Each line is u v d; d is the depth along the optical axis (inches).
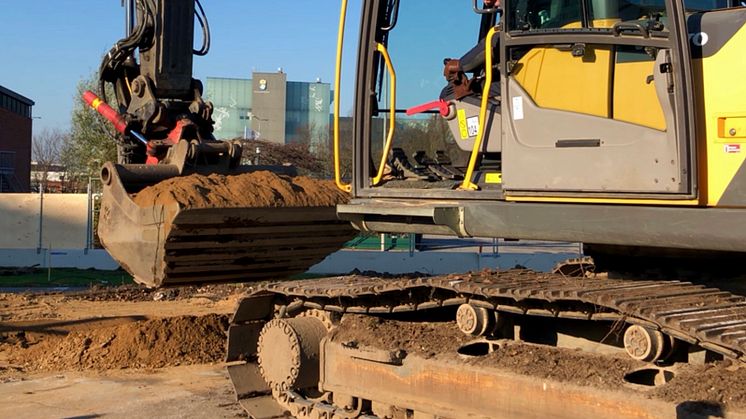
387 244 858.8
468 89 206.4
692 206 159.5
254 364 259.3
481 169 197.8
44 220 875.4
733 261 182.5
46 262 831.1
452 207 189.0
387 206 201.3
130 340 355.6
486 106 192.1
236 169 296.5
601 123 170.2
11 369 340.8
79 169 1111.6
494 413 181.8
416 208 192.9
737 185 155.0
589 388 163.8
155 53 294.7
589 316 168.6
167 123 297.3
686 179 158.4
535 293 168.2
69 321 420.5
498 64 195.9
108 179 271.3
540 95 179.6
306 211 270.2
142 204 256.7
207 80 1975.9
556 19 182.5
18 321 423.5
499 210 181.8
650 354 154.4
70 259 827.4
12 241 872.9
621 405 157.8
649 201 163.8
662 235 160.6
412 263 752.3
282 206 263.6
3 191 1627.7
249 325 260.1
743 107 155.2
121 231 265.3
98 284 637.9
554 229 173.9
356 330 222.2
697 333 141.5
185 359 350.3
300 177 296.0
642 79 168.1
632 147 165.8
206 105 300.5
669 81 161.6
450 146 211.9
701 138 159.6
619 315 161.5
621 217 165.8
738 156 155.4
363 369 216.4
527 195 179.8
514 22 184.5
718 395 144.4
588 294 162.6
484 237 187.8
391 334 213.9
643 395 154.3
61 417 272.7
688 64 159.6
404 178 213.3
